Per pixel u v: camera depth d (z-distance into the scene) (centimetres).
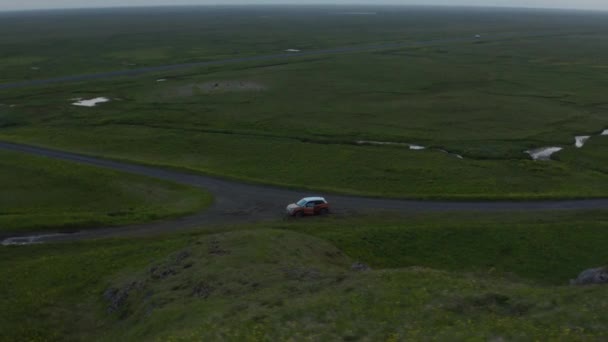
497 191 7356
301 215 6319
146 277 4316
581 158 8900
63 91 14825
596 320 2531
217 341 2684
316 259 4469
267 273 3878
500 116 11806
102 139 10031
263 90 14825
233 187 7406
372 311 2886
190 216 6378
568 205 6694
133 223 6188
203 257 4397
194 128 10806
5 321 3991
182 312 3384
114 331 3688
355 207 6669
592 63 19775
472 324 2636
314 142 9888
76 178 7756
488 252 5384
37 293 4438
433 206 6694
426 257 5319
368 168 8381
